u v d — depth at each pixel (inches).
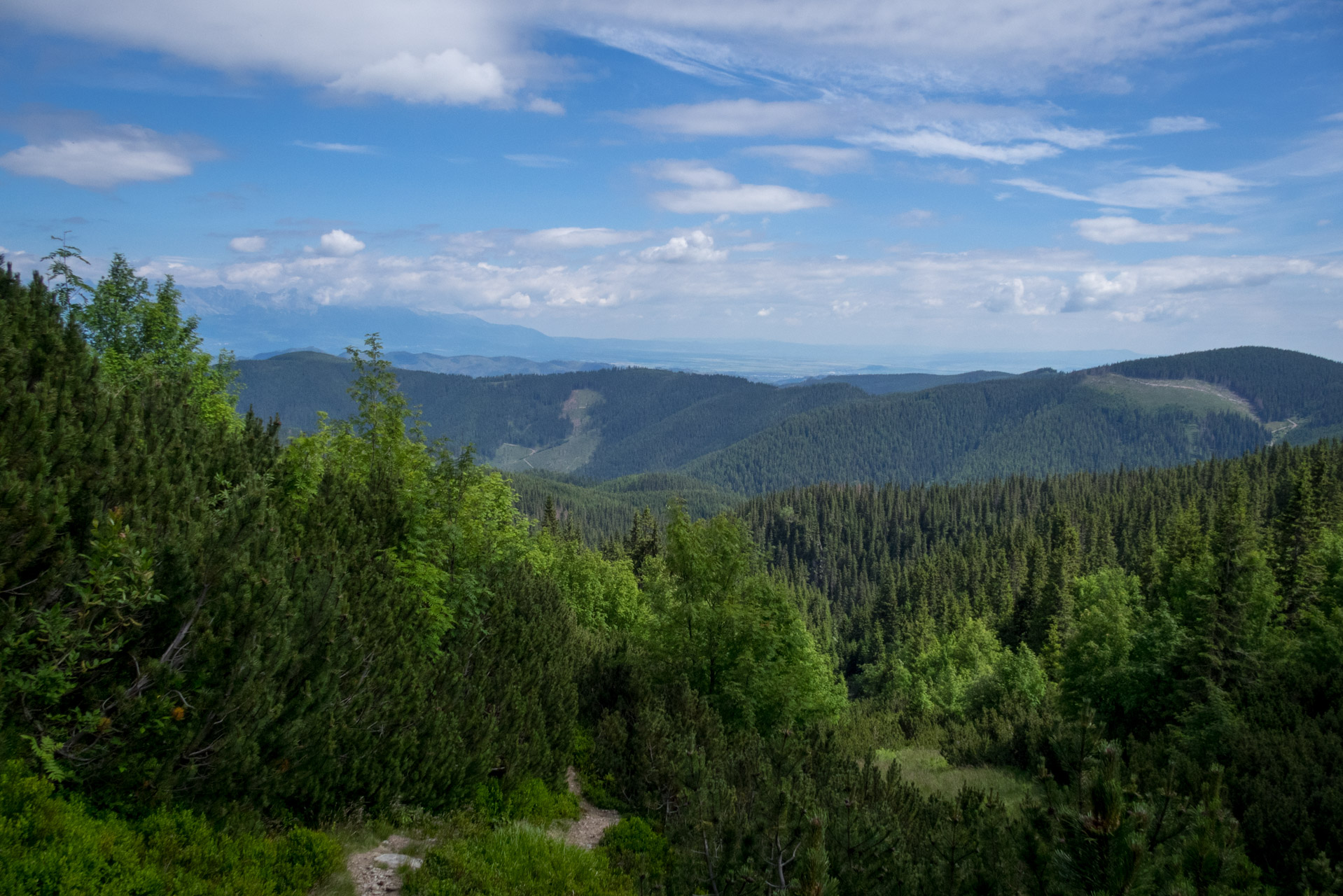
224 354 868.0
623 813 625.0
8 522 260.7
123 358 687.1
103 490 312.8
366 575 480.7
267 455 524.4
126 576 274.4
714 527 1008.2
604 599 2107.5
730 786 520.7
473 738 524.4
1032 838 315.3
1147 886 270.8
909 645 4160.9
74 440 310.2
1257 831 574.2
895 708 2701.8
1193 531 3444.9
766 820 392.5
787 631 1036.5
